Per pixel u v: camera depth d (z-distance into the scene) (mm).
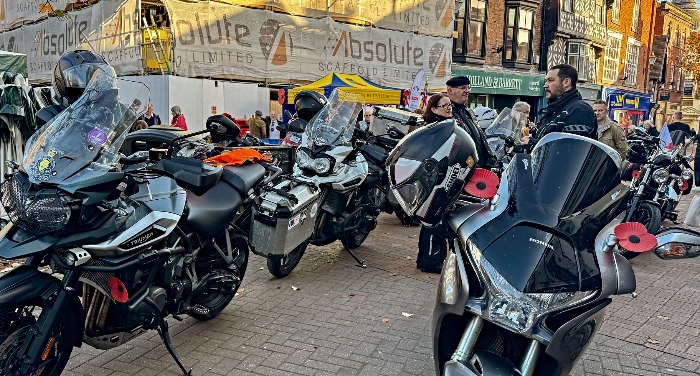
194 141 4723
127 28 13203
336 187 5379
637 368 3770
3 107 6422
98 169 2777
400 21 18250
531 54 23828
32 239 2660
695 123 41125
